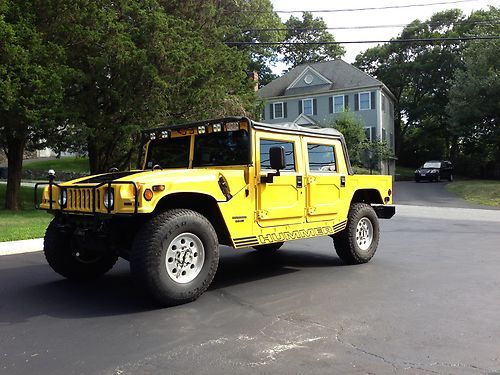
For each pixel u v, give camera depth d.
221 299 5.74
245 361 3.84
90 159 19.55
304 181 6.90
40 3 15.31
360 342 4.25
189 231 5.46
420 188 31.45
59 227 6.11
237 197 5.98
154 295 5.22
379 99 40.06
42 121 14.98
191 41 18.47
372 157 35.22
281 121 43.69
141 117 17.28
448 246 9.97
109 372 3.64
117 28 16.00
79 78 15.62
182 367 3.72
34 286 6.51
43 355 4.00
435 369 3.67
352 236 7.76
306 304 5.51
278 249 9.71
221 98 18.88
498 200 23.47
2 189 22.73
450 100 39.75
